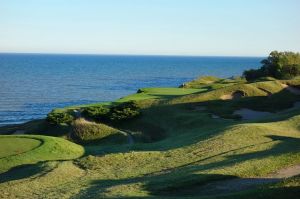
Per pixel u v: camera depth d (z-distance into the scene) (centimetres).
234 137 3203
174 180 2197
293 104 5419
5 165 3094
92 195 2094
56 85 15650
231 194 1805
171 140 3766
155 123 5022
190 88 8312
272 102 5456
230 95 5675
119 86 15750
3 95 12294
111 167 2833
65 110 5922
